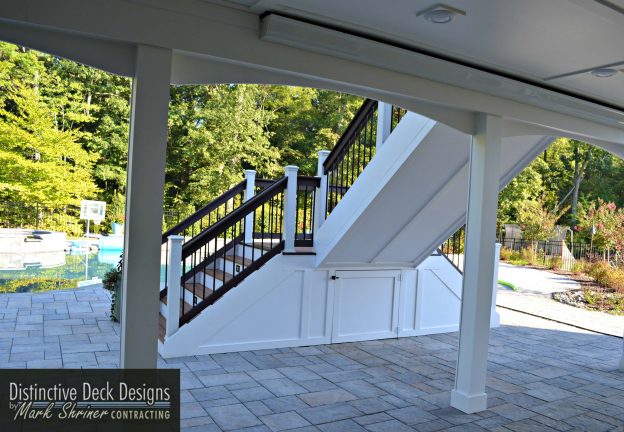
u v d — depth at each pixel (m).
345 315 5.66
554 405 4.07
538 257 14.57
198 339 4.86
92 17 2.27
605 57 3.12
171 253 4.75
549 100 3.96
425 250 5.84
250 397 3.86
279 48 2.78
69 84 15.05
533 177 19.08
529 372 4.99
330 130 17.33
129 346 2.44
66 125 15.02
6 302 6.64
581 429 3.60
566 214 18.92
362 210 4.79
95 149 15.46
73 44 2.34
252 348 5.12
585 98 4.23
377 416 3.63
